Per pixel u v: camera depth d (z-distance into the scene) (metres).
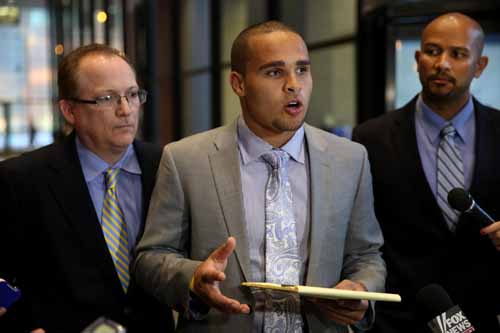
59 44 25.23
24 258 3.66
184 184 3.26
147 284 3.27
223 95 15.05
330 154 3.34
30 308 3.63
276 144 3.24
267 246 3.12
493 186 4.34
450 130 4.47
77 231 3.61
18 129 30.72
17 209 3.62
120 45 18.25
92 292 3.58
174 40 18.38
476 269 4.38
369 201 3.48
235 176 3.21
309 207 3.25
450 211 4.41
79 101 3.67
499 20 6.84
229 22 14.34
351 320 3.03
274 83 2.99
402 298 4.47
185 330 3.26
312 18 9.61
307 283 3.13
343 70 8.61
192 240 3.26
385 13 7.48
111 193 3.80
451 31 4.29
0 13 30.11
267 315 3.12
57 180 3.67
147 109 16.75
